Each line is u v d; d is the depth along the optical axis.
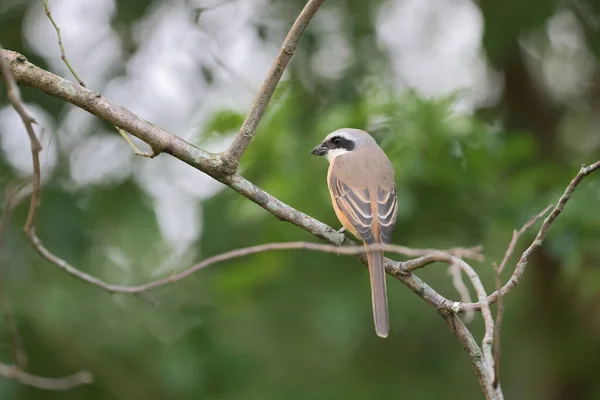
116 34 13.18
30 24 12.77
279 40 13.74
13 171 12.66
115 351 12.53
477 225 12.00
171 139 6.85
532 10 13.01
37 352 12.19
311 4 6.50
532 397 15.14
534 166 12.38
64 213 12.39
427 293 6.75
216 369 12.62
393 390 13.66
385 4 14.37
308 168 11.70
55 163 12.84
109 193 13.15
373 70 13.99
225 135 11.87
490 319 5.73
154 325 12.88
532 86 15.28
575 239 11.05
